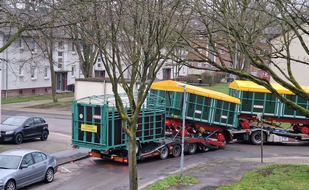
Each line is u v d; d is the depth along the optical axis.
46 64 55.72
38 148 24.55
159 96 23.31
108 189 16.59
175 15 13.57
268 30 21.53
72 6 14.14
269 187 15.13
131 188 12.60
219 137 24.94
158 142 22.34
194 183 16.69
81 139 20.67
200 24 17.84
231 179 17.28
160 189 15.73
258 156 22.94
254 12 19.75
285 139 26.78
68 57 59.84
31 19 19.20
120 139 20.55
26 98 51.00
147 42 12.96
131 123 12.59
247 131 26.70
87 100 21.19
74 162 21.62
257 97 26.84
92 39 12.17
